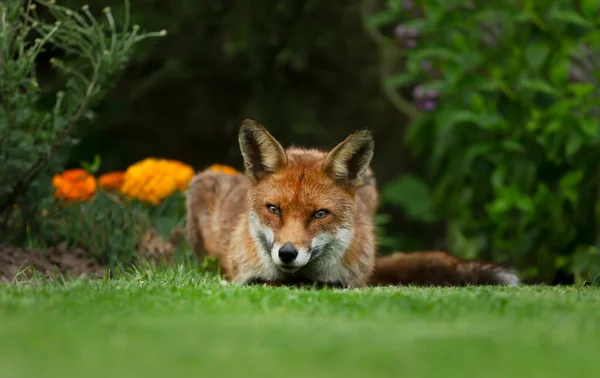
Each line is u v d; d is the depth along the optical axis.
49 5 11.09
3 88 10.74
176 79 22.02
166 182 13.60
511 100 14.73
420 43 16.25
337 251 10.13
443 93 15.02
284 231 9.66
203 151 23.25
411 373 4.57
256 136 10.09
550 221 14.41
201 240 12.37
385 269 11.84
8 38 10.93
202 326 5.91
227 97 22.69
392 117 22.72
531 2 14.36
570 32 14.34
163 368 4.61
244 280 10.49
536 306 7.12
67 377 4.35
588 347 5.35
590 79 15.29
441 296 7.83
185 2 20.59
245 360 4.84
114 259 11.59
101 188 13.30
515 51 14.59
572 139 13.73
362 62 22.41
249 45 20.89
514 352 5.15
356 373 4.55
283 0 20.67
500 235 14.91
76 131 11.62
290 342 5.36
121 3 20.20
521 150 14.16
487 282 11.34
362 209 11.05
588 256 13.46
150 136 22.86
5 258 10.82
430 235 21.56
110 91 21.95
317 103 22.56
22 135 10.94
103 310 6.73
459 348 5.24
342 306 7.05
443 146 15.02
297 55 21.08
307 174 9.98
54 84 18.73
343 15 21.81
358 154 10.15
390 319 6.46
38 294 7.49
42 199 11.72
